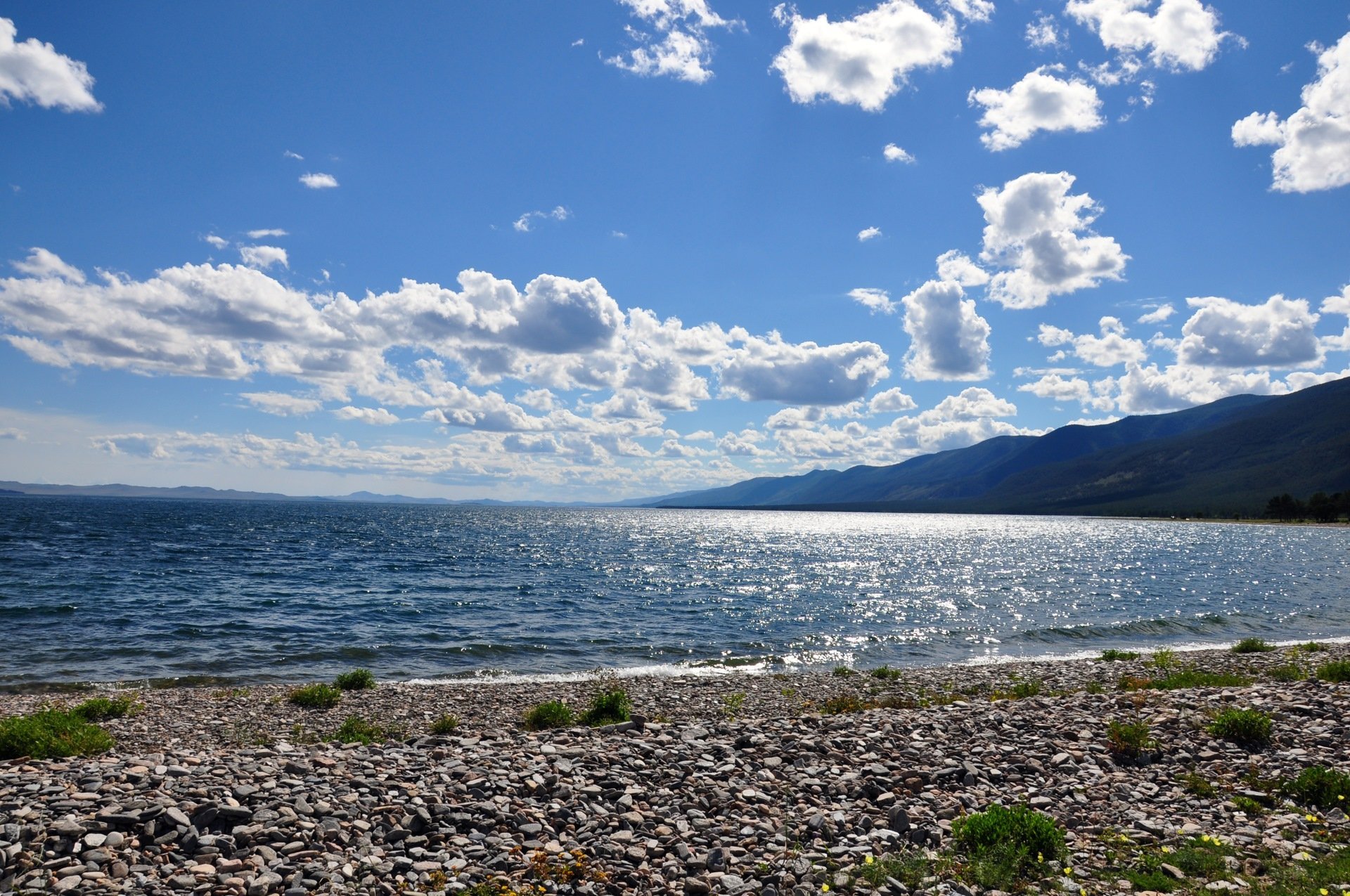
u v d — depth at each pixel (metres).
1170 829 10.44
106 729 17.69
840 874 9.12
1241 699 17.34
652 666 31.05
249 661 29.97
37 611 39.53
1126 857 9.64
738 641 37.34
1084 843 10.07
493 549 103.88
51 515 162.88
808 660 32.84
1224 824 10.64
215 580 56.34
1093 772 12.80
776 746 14.09
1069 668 28.03
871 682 25.77
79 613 39.41
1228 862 9.32
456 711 20.72
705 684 25.77
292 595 50.19
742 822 10.77
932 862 9.53
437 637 36.56
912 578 71.50
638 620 44.00
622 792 11.66
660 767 12.87
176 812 9.61
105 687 24.91
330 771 11.83
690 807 11.26
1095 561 93.69
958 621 45.03
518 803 10.98
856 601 54.03
